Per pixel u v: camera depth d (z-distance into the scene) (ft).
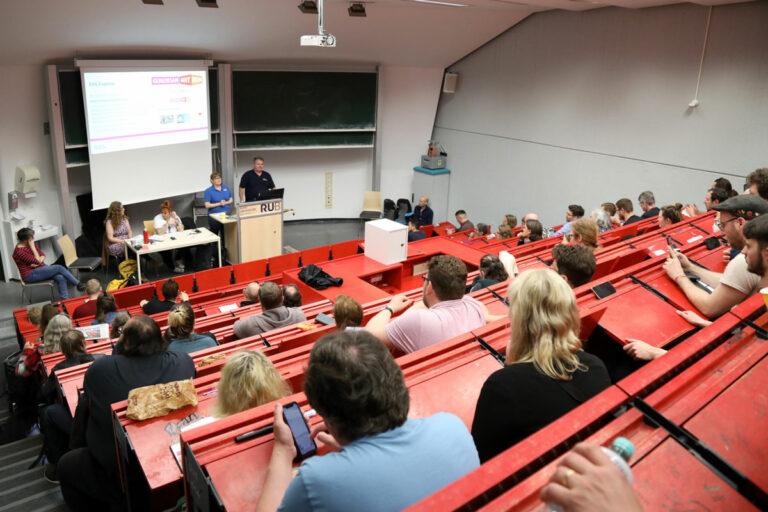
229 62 37.91
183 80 34.96
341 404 4.07
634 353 7.41
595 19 32.09
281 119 40.22
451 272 8.41
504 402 5.11
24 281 27.40
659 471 3.47
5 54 27.76
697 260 11.66
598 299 8.58
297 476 3.94
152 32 30.99
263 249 32.48
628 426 3.84
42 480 12.77
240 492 4.66
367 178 46.32
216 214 33.88
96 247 34.27
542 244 22.04
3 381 21.02
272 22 33.19
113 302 19.20
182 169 36.47
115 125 32.37
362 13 32.63
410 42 38.78
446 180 45.42
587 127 33.58
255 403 7.11
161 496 7.20
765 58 24.79
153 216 38.27
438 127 46.11
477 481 3.23
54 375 13.58
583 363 5.38
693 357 4.85
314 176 45.14
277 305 14.64
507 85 38.91
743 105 25.82
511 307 5.57
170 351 9.86
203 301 22.43
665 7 28.45
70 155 31.91
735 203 9.05
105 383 9.12
